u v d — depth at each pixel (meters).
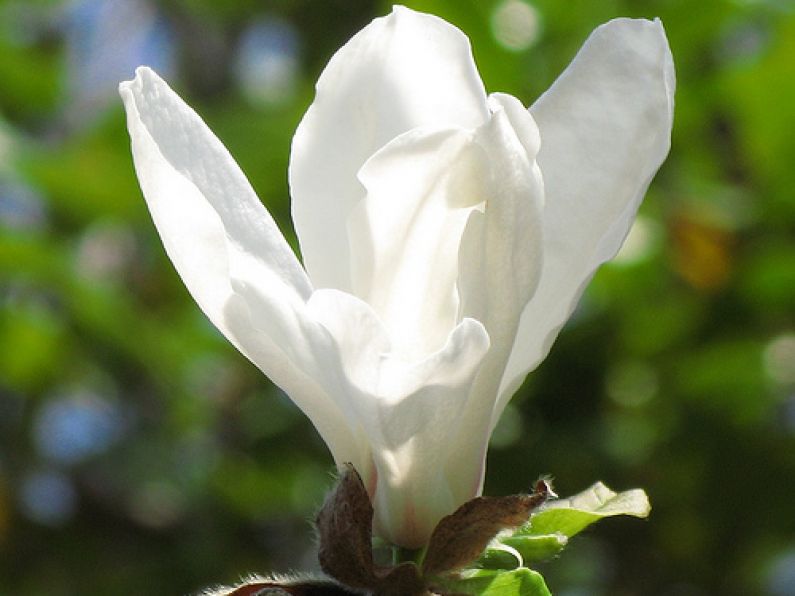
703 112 0.91
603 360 0.89
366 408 0.48
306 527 1.03
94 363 1.05
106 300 0.96
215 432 1.04
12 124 1.15
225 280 0.49
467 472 0.49
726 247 0.86
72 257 0.98
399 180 0.48
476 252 0.48
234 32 1.22
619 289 0.87
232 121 0.97
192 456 1.05
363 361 0.47
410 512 0.48
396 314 0.49
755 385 0.88
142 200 1.00
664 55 0.50
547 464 0.89
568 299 0.50
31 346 1.03
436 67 0.50
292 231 0.93
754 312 0.87
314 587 0.48
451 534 0.48
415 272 0.49
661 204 0.88
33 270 0.95
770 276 0.85
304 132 0.50
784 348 0.88
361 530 0.48
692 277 0.87
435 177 0.48
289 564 1.03
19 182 0.98
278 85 1.15
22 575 1.06
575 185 0.50
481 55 0.88
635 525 0.95
